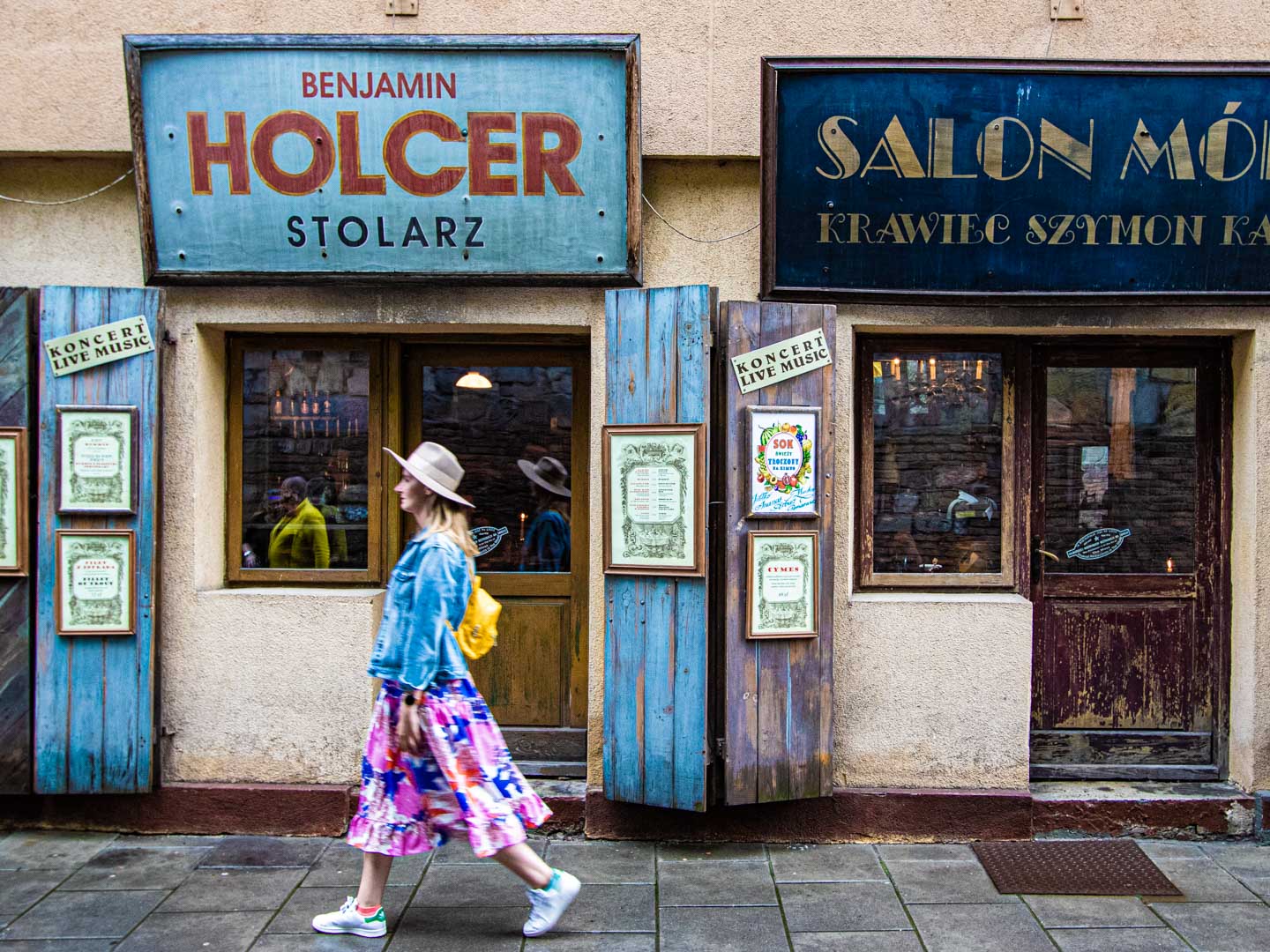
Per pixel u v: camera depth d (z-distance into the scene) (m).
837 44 4.48
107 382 4.41
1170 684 4.79
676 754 4.29
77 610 4.40
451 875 4.05
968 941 3.53
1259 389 4.48
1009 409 4.75
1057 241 4.35
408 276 4.41
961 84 4.23
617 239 4.37
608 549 4.38
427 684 3.25
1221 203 4.30
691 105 4.48
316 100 4.25
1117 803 4.50
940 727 4.51
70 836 4.50
